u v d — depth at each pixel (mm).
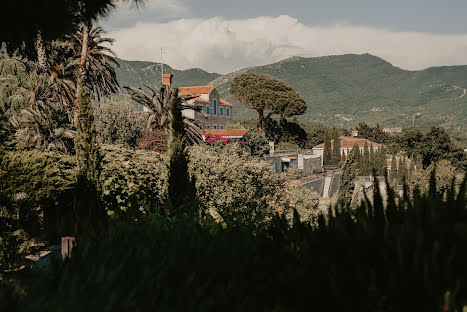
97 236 3869
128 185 10977
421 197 2516
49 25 4945
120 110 27844
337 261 2262
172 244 3283
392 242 2211
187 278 2543
